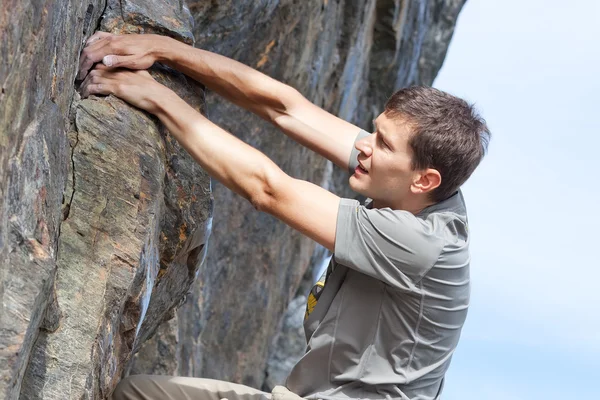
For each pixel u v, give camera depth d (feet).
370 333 7.55
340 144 8.72
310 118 8.81
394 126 7.48
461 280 7.56
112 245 7.05
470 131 7.47
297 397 7.63
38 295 5.64
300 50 17.35
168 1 9.36
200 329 17.66
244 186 7.48
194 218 8.59
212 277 18.20
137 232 7.24
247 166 7.45
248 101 8.93
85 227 6.98
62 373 6.21
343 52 21.21
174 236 8.46
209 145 7.62
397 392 7.52
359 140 7.88
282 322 25.30
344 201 7.41
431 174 7.43
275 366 24.36
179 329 16.33
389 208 7.69
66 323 6.43
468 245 7.71
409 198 7.67
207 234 9.11
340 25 20.83
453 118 7.41
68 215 6.97
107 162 7.40
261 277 20.25
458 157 7.39
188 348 17.07
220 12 12.66
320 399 7.59
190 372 17.30
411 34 25.96
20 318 5.45
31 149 5.90
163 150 8.05
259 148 18.12
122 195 7.34
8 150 5.43
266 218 19.66
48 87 6.38
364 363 7.55
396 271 7.29
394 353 7.55
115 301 6.85
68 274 6.68
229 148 7.55
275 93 8.79
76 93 7.73
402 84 26.86
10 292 5.46
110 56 7.99
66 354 6.29
